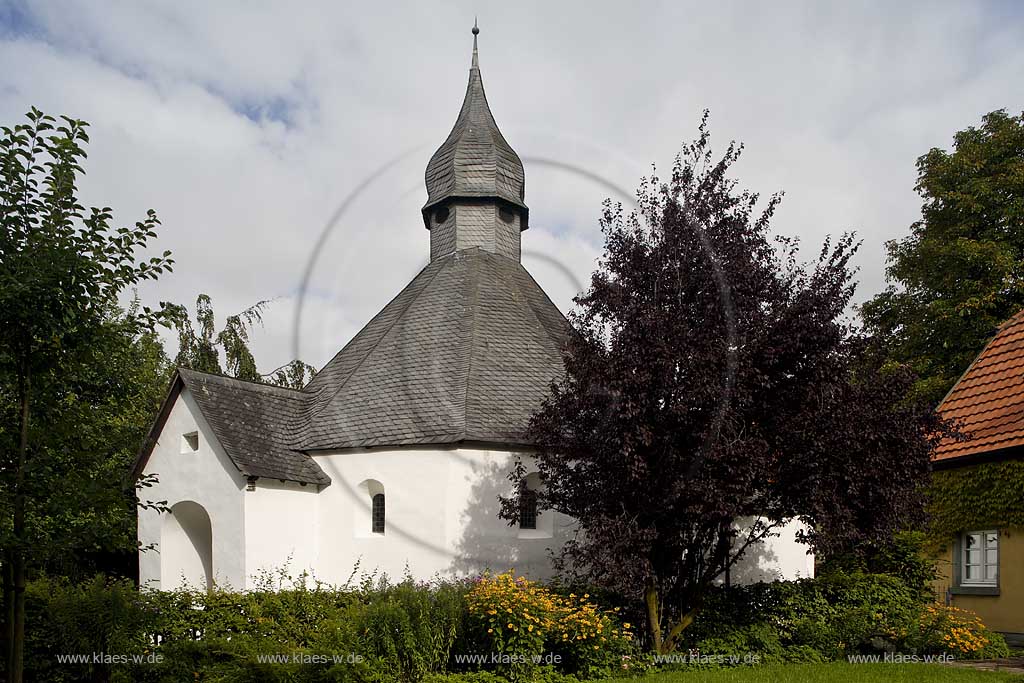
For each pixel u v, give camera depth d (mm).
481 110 19312
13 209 6930
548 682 9875
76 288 7039
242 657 8984
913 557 14484
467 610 10508
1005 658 11430
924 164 24891
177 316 8062
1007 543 13305
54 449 7484
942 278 23719
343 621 9961
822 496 9984
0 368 7031
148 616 10422
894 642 11703
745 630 11773
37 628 10234
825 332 10266
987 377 15406
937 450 14703
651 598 11250
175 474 15938
